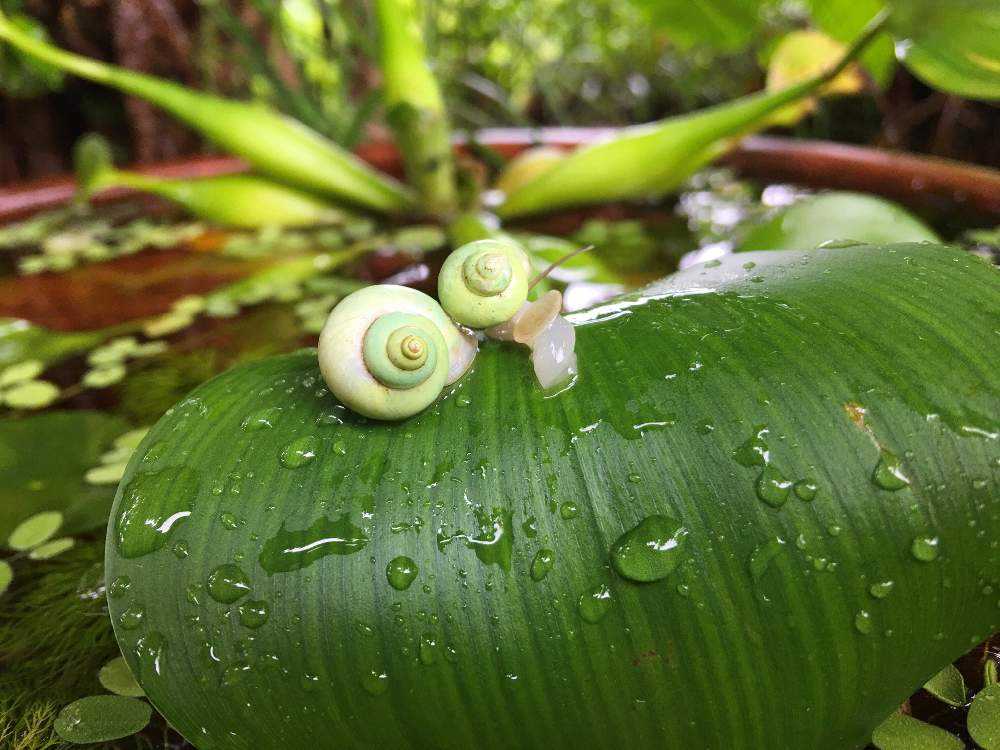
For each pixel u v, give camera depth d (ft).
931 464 0.31
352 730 0.31
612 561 0.30
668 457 0.31
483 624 0.30
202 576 0.32
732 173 0.98
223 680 0.32
